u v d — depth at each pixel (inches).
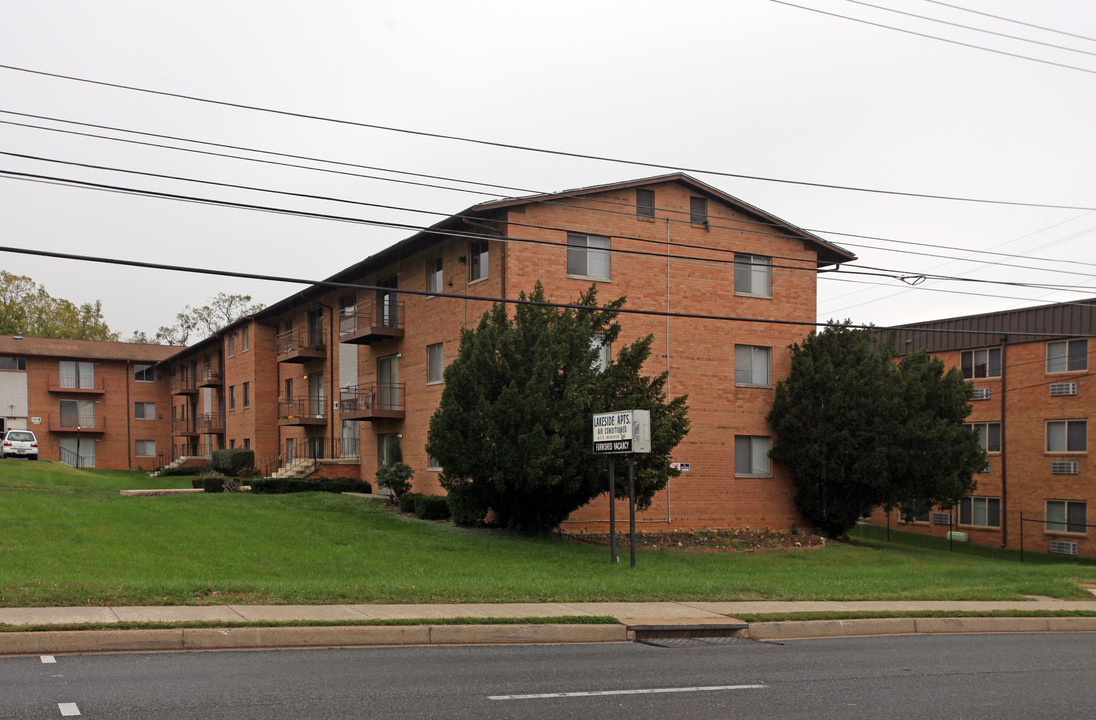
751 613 521.3
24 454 1738.4
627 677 365.4
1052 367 1402.6
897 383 1096.8
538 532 914.1
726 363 1130.7
